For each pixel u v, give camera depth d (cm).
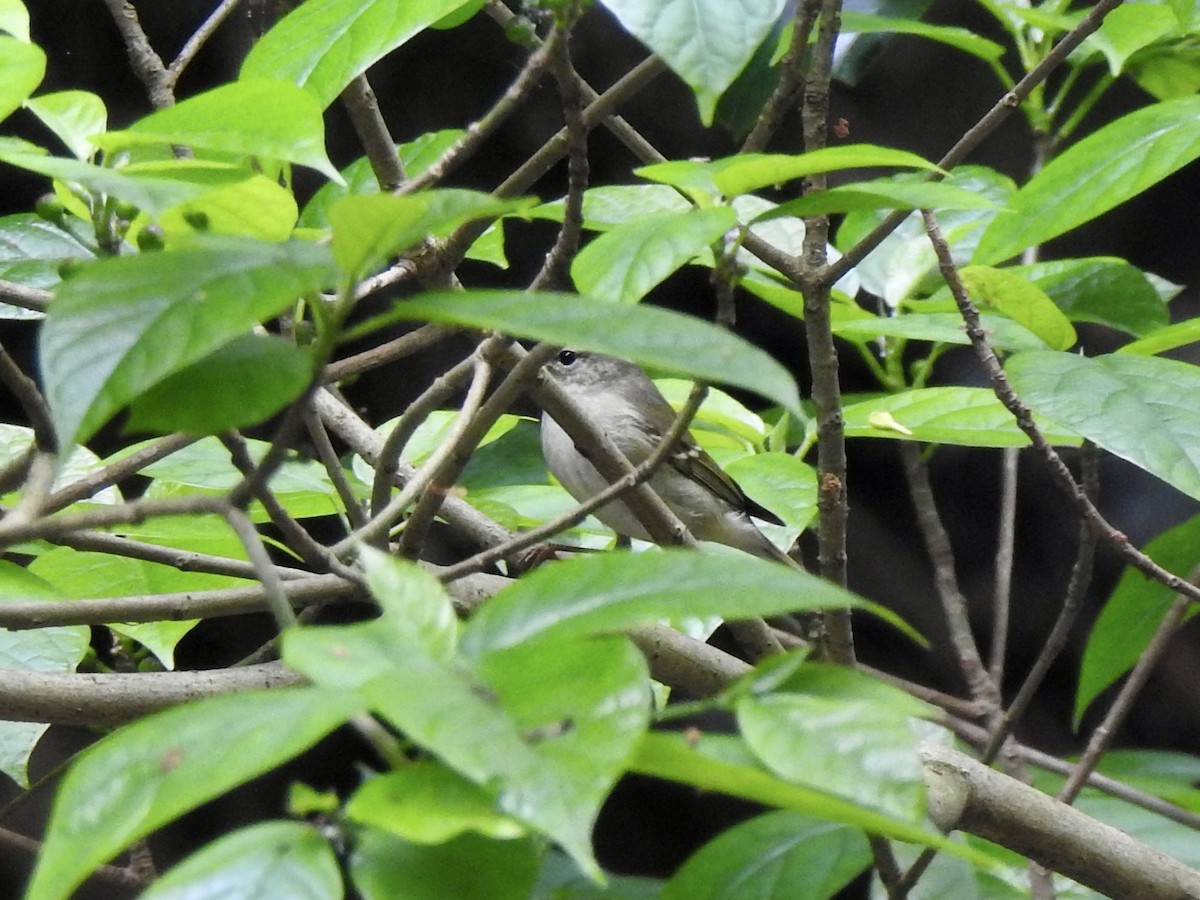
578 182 415
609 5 305
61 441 235
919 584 1426
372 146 517
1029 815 569
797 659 281
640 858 1376
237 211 369
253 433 1048
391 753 255
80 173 305
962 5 1285
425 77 1227
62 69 1138
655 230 368
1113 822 811
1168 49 896
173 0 1129
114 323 245
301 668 230
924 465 905
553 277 436
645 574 259
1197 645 1405
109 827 215
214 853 231
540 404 545
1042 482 1391
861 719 260
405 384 1269
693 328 241
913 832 245
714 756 272
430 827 226
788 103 460
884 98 1329
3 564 546
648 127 1288
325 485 656
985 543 1411
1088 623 1402
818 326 542
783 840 454
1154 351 600
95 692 520
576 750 219
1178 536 755
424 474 436
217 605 536
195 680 535
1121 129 566
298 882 227
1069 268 796
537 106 1262
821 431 550
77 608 517
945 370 1323
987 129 546
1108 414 498
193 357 240
